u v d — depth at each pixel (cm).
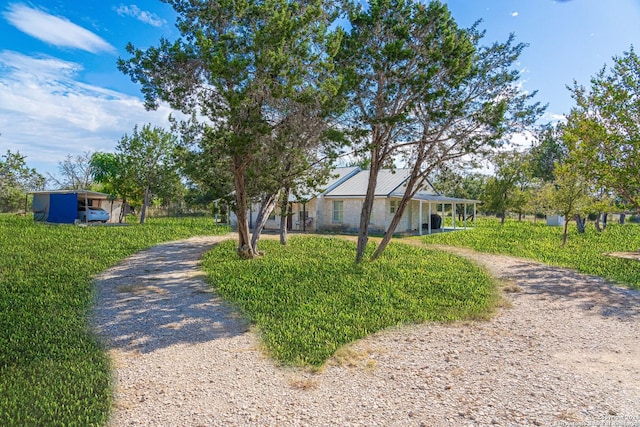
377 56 969
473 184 3891
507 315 693
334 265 1130
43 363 462
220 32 977
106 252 1331
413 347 534
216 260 1230
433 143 1111
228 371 455
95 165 4447
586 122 1310
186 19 998
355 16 1034
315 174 1338
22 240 1499
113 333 581
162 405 375
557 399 385
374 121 1012
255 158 1103
